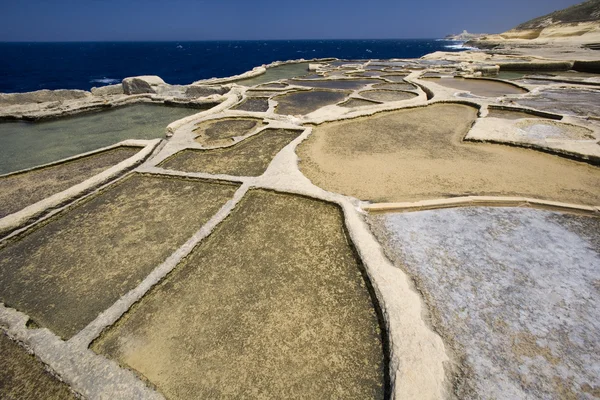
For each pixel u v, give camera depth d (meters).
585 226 3.08
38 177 4.80
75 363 2.04
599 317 2.17
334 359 2.02
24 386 1.97
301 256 2.91
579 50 17.33
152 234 3.33
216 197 3.96
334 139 5.68
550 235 2.97
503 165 4.39
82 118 8.53
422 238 3.01
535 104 7.05
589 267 2.59
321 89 10.16
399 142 5.41
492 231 3.06
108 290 2.67
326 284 2.59
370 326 2.23
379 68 14.77
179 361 2.07
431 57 18.61
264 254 2.95
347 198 3.68
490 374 1.86
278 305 2.42
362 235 3.01
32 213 3.59
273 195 3.90
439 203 3.52
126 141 5.88
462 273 2.58
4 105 9.54
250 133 6.05
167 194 4.10
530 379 1.83
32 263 3.03
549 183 3.88
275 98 9.20
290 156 4.84
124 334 2.28
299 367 1.98
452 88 9.41
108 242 3.25
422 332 2.04
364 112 6.91
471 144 5.18
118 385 1.89
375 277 2.51
